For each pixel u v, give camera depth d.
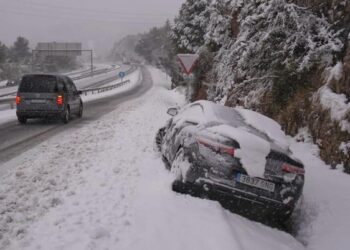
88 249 4.61
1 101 31.64
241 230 5.50
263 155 6.00
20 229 5.14
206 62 24.12
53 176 7.76
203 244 4.88
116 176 7.70
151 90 66.50
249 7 13.76
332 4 11.36
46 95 16.70
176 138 7.23
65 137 13.03
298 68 11.14
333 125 9.10
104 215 5.66
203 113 7.11
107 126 15.95
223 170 5.97
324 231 6.24
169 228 5.25
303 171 6.13
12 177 7.78
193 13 35.41
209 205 5.93
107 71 129.12
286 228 6.78
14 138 12.87
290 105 11.35
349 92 9.18
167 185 6.59
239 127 6.59
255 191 5.95
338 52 10.55
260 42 12.05
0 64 103.31
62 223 5.38
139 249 4.69
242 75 14.18
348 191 7.39
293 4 11.08
